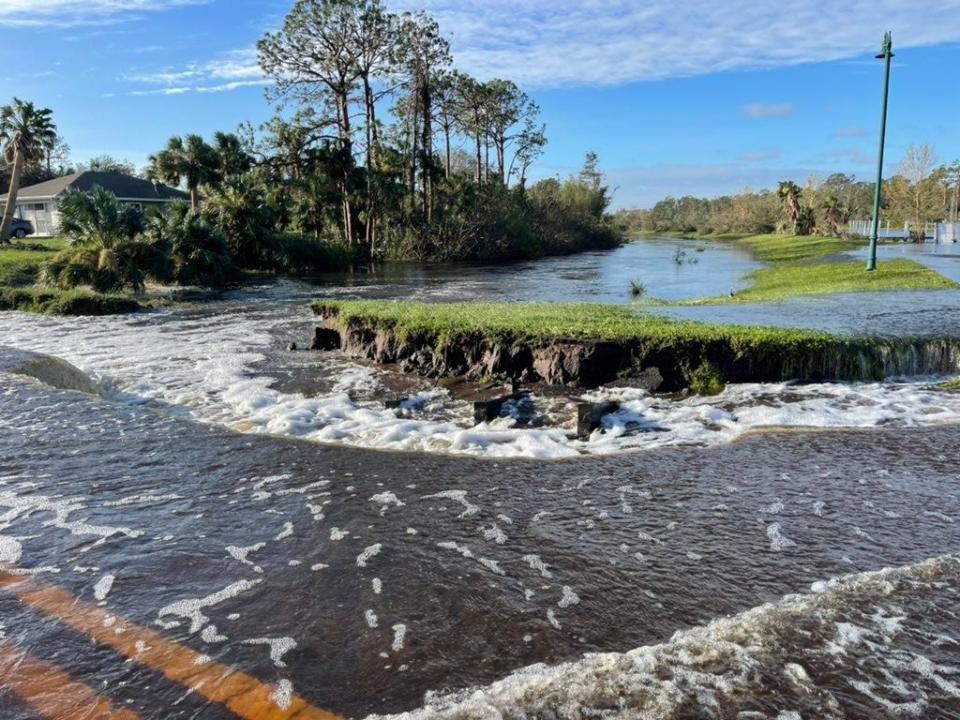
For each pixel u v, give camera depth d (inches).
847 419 282.4
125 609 131.6
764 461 224.2
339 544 161.6
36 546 158.4
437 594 138.5
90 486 197.5
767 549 159.5
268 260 1322.6
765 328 377.1
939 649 113.5
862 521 175.2
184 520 174.7
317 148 1678.2
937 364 362.6
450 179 1892.2
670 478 208.5
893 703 99.5
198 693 106.7
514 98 2375.7
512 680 109.2
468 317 418.3
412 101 1840.6
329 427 280.2
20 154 1432.1
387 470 215.0
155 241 936.3
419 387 350.0
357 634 124.0
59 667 112.8
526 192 2476.6
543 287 956.6
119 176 1978.3
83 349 481.4
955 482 202.8
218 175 1368.1
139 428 255.1
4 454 224.1
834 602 130.2
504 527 172.2
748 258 1622.8
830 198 2659.9
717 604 135.0
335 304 500.1
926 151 2042.3
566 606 134.1
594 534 168.1
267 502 187.5
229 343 501.0
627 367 340.2
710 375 332.5
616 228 3011.8
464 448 254.2
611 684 105.0
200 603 134.3
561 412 300.7
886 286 671.1
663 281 1037.8
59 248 1286.9
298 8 1535.4
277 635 123.6
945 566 145.3
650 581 144.3
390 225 1839.3
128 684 108.7
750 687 103.4
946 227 1710.1
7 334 561.9
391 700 105.3
